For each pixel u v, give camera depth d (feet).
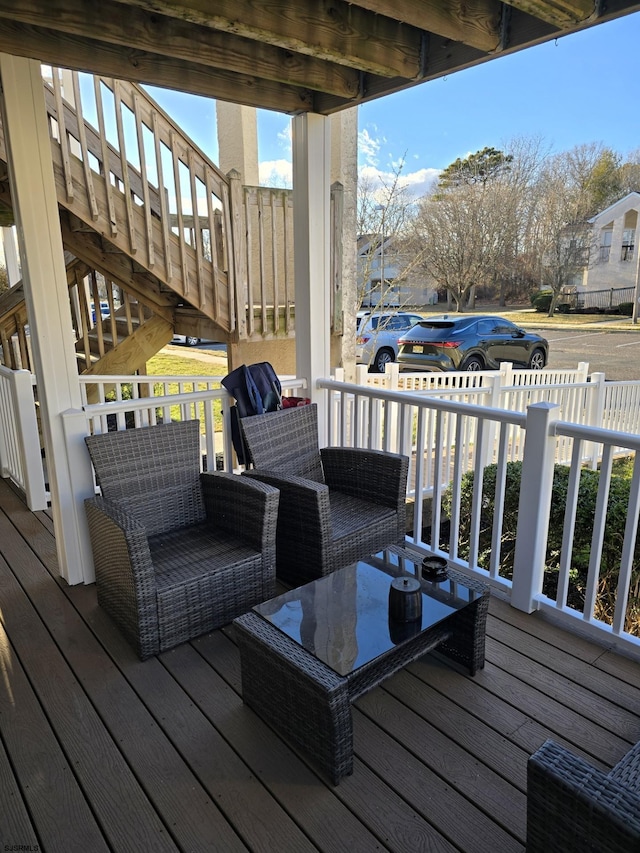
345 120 23.27
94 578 9.48
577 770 3.54
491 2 7.73
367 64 8.34
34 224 8.11
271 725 6.20
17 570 9.91
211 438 10.79
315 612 6.34
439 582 6.95
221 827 5.06
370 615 6.26
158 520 8.79
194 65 8.95
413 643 6.64
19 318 18.22
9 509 12.73
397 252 35.40
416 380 22.58
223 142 26.23
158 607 7.32
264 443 9.61
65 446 8.86
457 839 4.91
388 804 5.25
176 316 18.69
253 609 6.42
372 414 11.03
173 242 15.66
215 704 6.59
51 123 14.37
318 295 11.53
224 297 16.94
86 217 13.82
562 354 31.14
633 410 22.33
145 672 7.17
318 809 5.21
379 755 5.81
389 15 6.79
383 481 9.45
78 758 5.84
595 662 7.27
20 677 7.09
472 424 18.21
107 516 7.36
